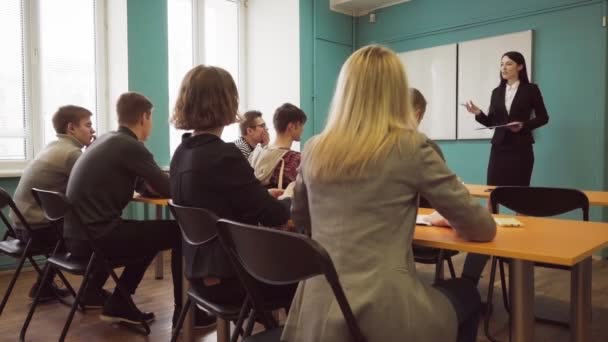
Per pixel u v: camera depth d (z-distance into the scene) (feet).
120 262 7.48
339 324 3.51
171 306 9.77
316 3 18.03
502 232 4.72
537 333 8.20
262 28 18.56
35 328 8.52
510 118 11.88
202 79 5.37
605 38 13.53
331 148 3.81
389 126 3.80
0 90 13.07
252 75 18.97
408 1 17.83
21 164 13.39
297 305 3.88
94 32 14.75
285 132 8.51
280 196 6.59
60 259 7.89
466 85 16.31
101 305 9.53
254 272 3.95
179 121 5.46
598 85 13.70
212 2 17.90
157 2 14.94
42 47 13.73
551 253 3.76
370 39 19.04
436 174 3.73
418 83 17.60
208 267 5.16
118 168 7.55
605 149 13.70
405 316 3.53
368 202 3.71
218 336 5.99
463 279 4.67
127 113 8.13
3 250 8.93
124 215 14.49
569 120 14.26
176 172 5.50
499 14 15.53
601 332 8.07
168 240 7.81
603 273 12.10
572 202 7.35
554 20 14.44
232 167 5.18
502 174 11.94
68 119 9.57
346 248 3.70
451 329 3.79
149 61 14.82
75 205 7.39
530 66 14.89
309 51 17.89
